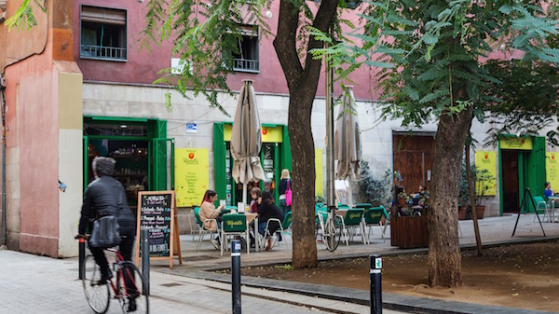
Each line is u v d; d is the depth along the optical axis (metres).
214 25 11.20
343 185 21.39
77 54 18.59
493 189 26.25
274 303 8.66
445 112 8.12
